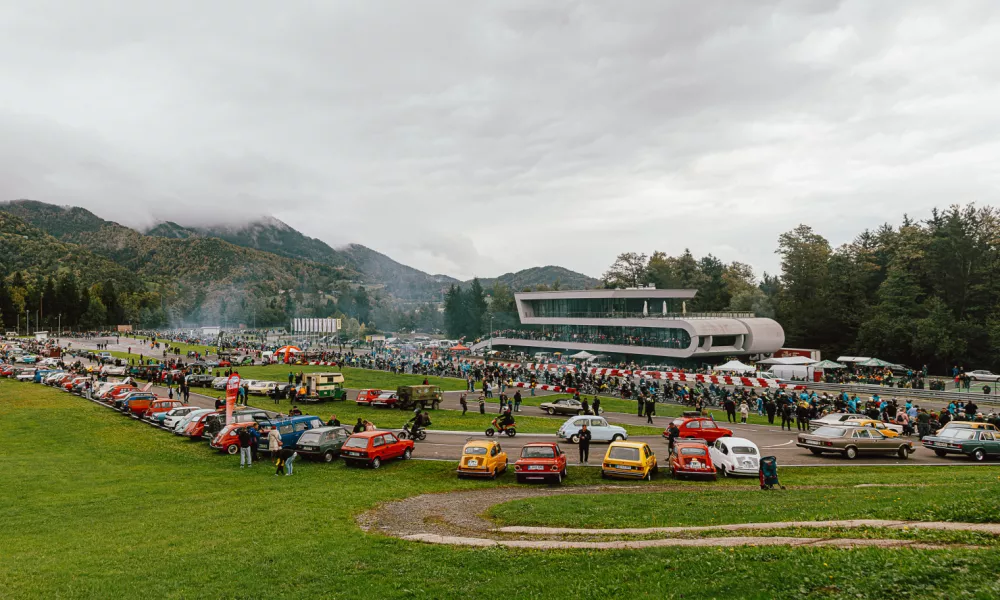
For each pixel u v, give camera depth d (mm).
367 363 99500
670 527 16734
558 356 109750
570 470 30719
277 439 29344
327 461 33031
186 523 19656
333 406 58250
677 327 103250
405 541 16859
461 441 40188
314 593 13031
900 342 102812
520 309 140000
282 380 79812
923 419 40906
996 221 105062
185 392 56594
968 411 42281
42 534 18703
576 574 12914
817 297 124062
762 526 15516
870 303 125750
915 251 115250
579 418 39906
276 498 23469
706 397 60406
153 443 38188
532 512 20219
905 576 10461
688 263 178875
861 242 140125
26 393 63375
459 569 14062
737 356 105875
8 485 26344
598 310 124500
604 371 68000
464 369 88125
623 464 28234
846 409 50375
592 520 18500
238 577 14117
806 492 22156
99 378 74438
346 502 22766
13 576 14438
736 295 147375
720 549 13297
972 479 23781
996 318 96375
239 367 95500
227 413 38281
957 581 10094
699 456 28797
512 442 39562
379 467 31297
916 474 26781
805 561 11805
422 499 23688
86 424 45312
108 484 26625
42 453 34969
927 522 14523
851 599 10023
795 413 47750
